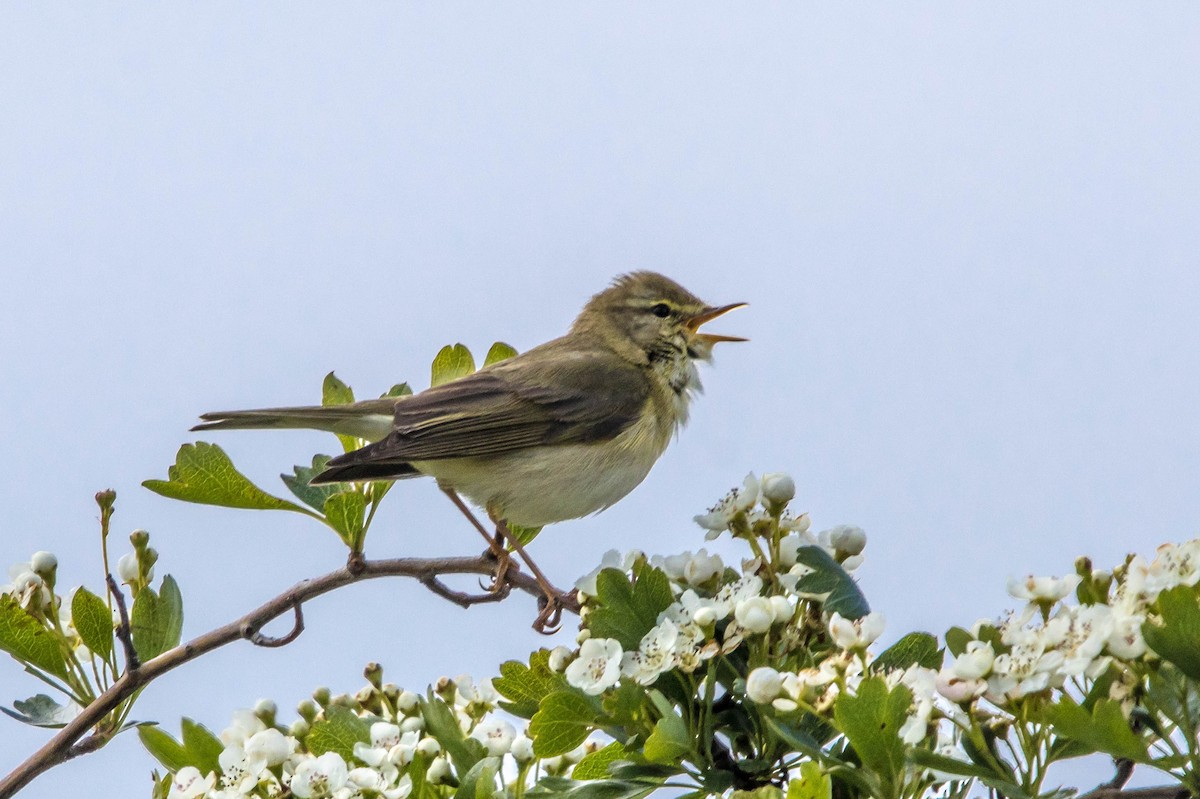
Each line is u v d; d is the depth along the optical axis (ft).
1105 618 20.20
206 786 23.59
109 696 29.14
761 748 23.68
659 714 23.35
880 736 19.92
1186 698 20.27
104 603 30.73
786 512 27.02
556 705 23.12
